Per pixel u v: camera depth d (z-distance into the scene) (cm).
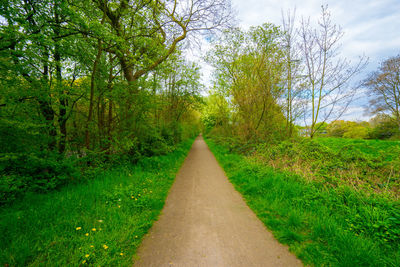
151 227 316
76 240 247
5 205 342
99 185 466
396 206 312
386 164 496
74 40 528
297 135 973
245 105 1163
